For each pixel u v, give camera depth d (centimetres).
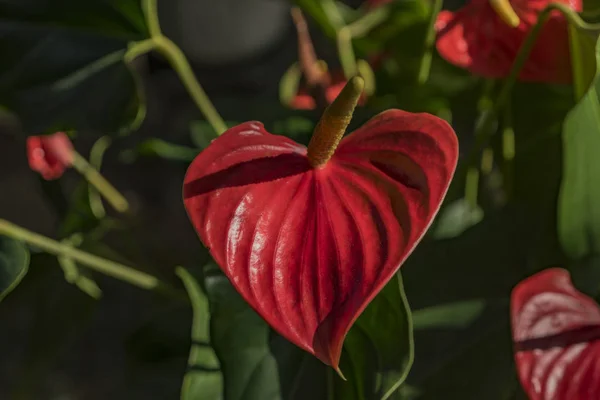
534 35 57
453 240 59
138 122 58
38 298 70
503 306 57
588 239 56
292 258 47
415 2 68
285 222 48
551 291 53
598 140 54
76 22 61
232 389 54
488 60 60
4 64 60
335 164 50
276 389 54
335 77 69
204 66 161
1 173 136
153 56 157
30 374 73
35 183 134
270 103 71
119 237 75
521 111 67
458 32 61
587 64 54
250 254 47
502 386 55
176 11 151
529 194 65
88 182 72
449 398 55
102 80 59
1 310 71
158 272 73
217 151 49
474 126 77
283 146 50
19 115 59
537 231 58
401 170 48
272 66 162
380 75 73
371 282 46
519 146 67
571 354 51
